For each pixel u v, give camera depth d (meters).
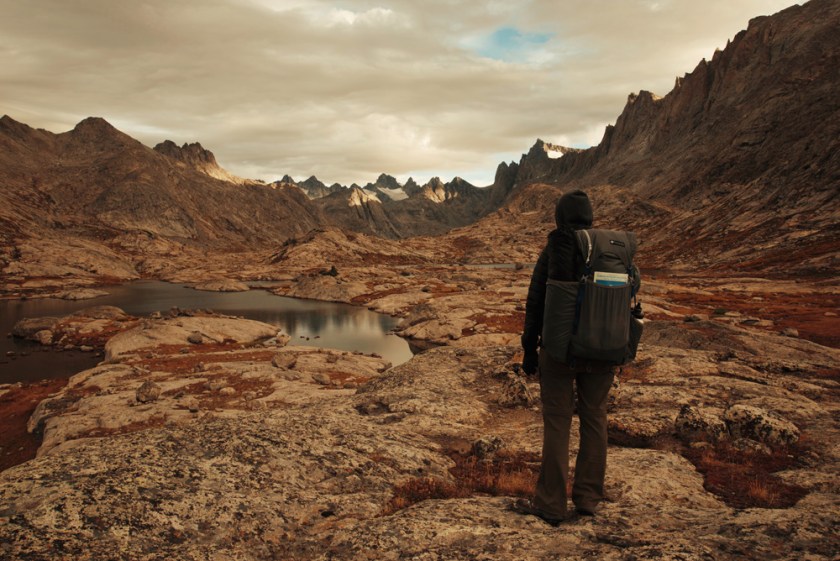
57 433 28.78
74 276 191.25
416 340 74.12
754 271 132.25
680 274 147.12
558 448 5.26
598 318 4.64
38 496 5.22
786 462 8.68
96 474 5.82
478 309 85.12
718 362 16.89
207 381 39.12
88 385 40.94
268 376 41.09
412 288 134.62
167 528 5.07
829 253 126.88
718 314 64.75
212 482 6.09
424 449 9.00
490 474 8.11
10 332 83.06
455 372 15.30
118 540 4.74
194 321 76.88
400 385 14.40
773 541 4.30
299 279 154.25
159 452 6.74
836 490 7.18
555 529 4.94
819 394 13.62
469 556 4.41
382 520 5.43
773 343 26.83
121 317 92.31
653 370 16.08
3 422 35.56
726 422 10.15
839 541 4.24
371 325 90.50
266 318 100.19
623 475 7.71
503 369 14.88
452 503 5.88
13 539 4.46
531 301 5.16
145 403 33.50
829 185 172.88
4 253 198.75
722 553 4.11
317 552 4.96
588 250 4.66
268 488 6.22
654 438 10.06
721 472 8.22
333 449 7.69
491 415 12.21
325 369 47.38
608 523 5.05
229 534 5.18
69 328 80.12
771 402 11.71
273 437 7.71
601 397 5.29
